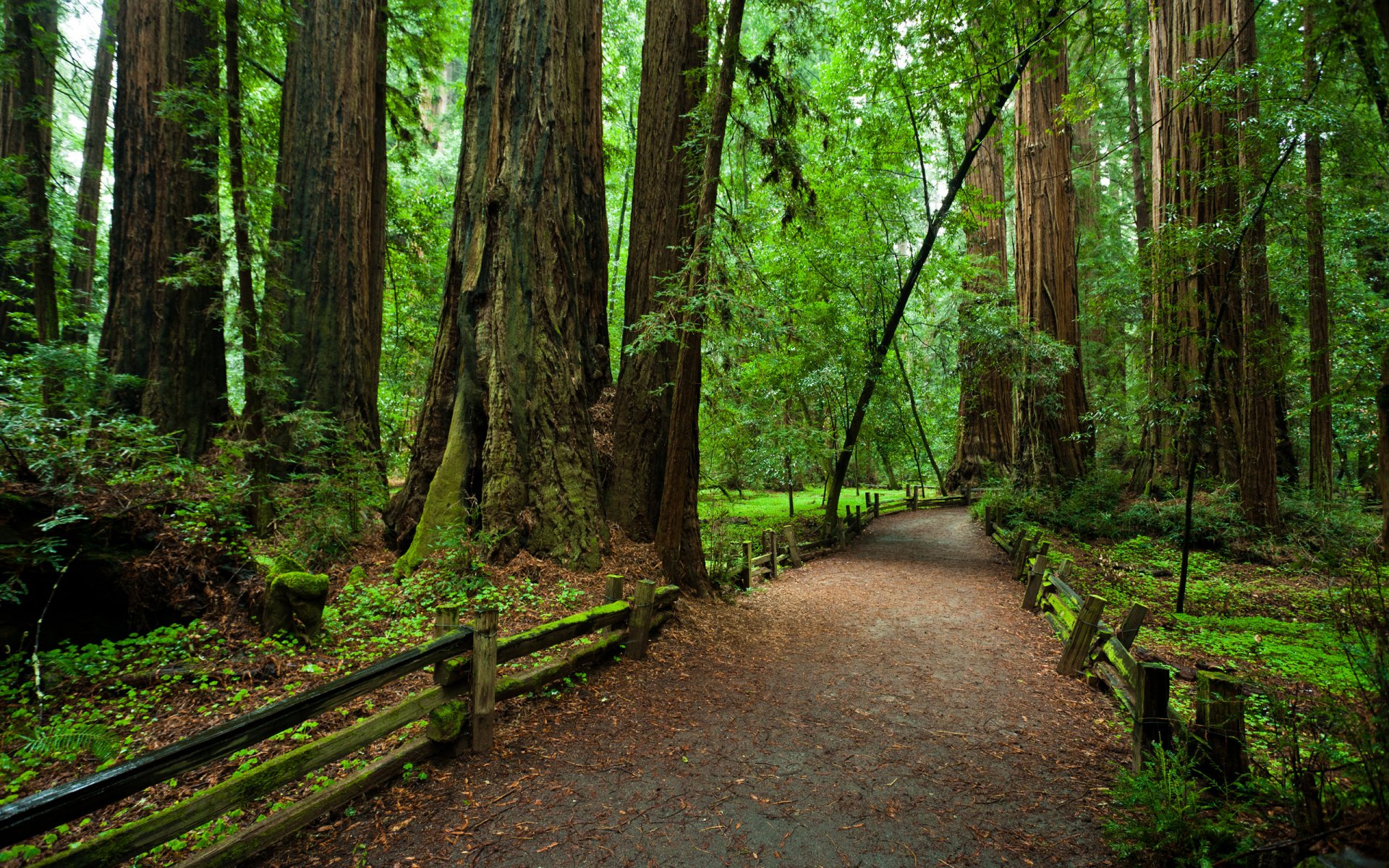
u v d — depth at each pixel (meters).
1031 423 16.33
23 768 3.50
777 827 3.35
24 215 9.46
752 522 16.12
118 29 9.15
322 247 9.77
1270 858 2.54
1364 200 8.73
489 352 7.59
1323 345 9.85
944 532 15.91
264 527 7.15
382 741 3.96
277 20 9.82
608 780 3.80
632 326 7.54
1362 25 3.88
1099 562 11.08
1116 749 4.25
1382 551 9.27
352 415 9.89
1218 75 7.57
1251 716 4.52
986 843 3.20
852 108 12.65
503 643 4.30
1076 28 10.41
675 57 8.76
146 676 4.39
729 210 9.54
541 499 7.26
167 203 9.11
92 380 8.12
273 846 3.01
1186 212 11.97
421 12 14.09
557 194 7.88
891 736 4.51
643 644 5.83
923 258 12.45
